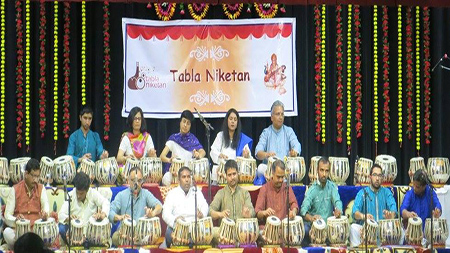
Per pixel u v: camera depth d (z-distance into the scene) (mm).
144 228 9703
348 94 12961
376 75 13023
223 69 12914
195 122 12898
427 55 13086
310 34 13000
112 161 10727
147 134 11570
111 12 12820
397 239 9977
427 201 10531
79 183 9984
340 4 12891
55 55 12609
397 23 13078
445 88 13117
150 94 12812
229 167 10180
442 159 11273
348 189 10711
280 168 10148
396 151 13102
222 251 9398
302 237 9797
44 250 6070
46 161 10773
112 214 10133
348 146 12945
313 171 10961
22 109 12523
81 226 9648
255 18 12938
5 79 12516
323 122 12930
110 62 12789
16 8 12508
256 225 9727
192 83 12883
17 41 12508
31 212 10078
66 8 12609
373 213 10453
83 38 12648
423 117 13125
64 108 12602
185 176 10094
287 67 12891
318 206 10445
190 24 12891
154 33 12852
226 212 9977
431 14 13117
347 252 9617
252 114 12867
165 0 12805
